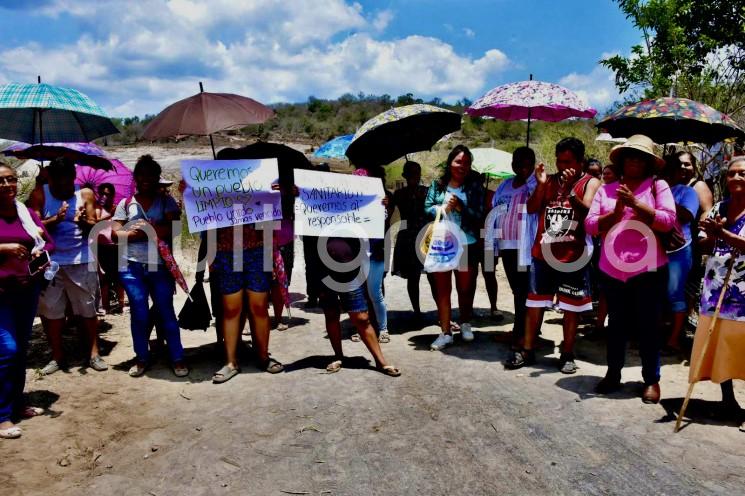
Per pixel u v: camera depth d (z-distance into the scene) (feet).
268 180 17.47
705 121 16.55
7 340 14.01
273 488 11.62
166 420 14.85
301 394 16.26
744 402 15.15
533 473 11.93
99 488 11.76
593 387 16.35
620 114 18.06
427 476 11.91
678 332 18.94
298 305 27.37
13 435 13.78
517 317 19.15
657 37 29.89
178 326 18.33
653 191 14.97
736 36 28.25
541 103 19.72
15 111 20.98
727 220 13.79
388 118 20.04
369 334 17.74
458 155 19.76
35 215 15.20
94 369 18.44
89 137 21.81
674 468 11.91
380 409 15.16
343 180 17.80
